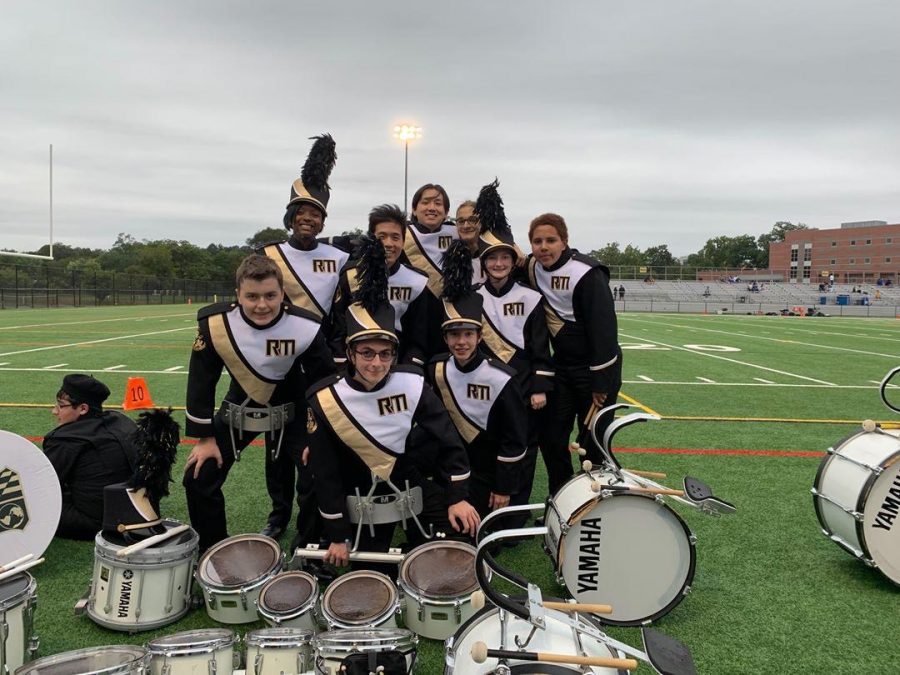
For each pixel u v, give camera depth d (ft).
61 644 8.70
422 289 13.16
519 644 6.45
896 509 10.45
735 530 13.46
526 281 13.66
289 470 12.89
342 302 12.96
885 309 147.64
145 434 9.75
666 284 186.29
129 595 9.02
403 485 10.25
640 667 8.66
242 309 10.48
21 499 9.80
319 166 13.30
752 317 123.85
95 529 12.12
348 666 6.74
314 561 10.96
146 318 82.12
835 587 10.92
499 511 7.65
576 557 9.32
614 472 9.77
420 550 9.58
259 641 7.64
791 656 8.88
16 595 7.58
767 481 16.83
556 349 13.25
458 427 11.64
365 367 9.50
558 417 13.41
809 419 24.84
